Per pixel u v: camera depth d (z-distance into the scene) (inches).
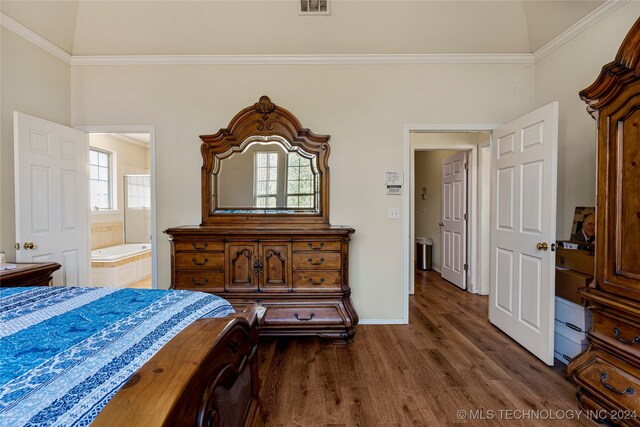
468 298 150.0
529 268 93.0
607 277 62.2
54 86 108.0
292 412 67.4
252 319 50.3
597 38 88.5
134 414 21.5
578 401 70.2
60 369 28.4
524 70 115.0
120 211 200.5
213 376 33.2
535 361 88.7
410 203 160.2
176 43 111.7
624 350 58.6
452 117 115.8
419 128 116.0
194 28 109.0
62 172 104.5
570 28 96.2
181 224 116.2
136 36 110.4
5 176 93.5
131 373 28.2
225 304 52.3
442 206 192.2
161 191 116.0
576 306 83.4
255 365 53.5
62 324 39.8
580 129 94.3
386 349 96.7
